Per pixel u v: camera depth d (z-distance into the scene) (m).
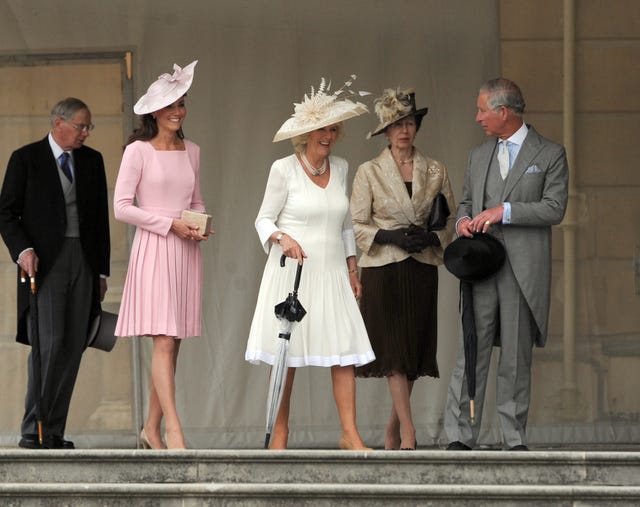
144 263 24.39
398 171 27.50
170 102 24.38
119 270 32.19
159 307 24.22
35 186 26.52
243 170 31.95
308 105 24.09
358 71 31.83
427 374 27.59
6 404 32.09
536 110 31.66
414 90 29.77
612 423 31.30
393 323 27.16
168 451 21.36
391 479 21.19
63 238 26.50
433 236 27.05
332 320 23.97
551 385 31.45
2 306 32.19
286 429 24.80
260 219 24.12
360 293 25.09
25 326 26.80
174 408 24.09
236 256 31.95
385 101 27.44
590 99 31.59
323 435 31.59
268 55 31.95
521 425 24.86
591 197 31.56
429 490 20.44
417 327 27.28
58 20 32.12
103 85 32.22
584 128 31.59
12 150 32.25
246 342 31.81
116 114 32.19
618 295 31.50
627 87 31.50
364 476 21.22
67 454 21.47
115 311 32.16
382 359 27.11
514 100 24.78
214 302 31.86
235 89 31.98
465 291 24.92
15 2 32.16
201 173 31.92
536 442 31.27
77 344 26.70
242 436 31.72
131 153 24.52
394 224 27.39
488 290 24.84
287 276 24.00
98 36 32.09
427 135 31.78
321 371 31.66
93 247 26.89
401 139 27.47
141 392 31.81
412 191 27.47
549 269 24.91
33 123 32.25
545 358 31.45
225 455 21.28
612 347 31.45
